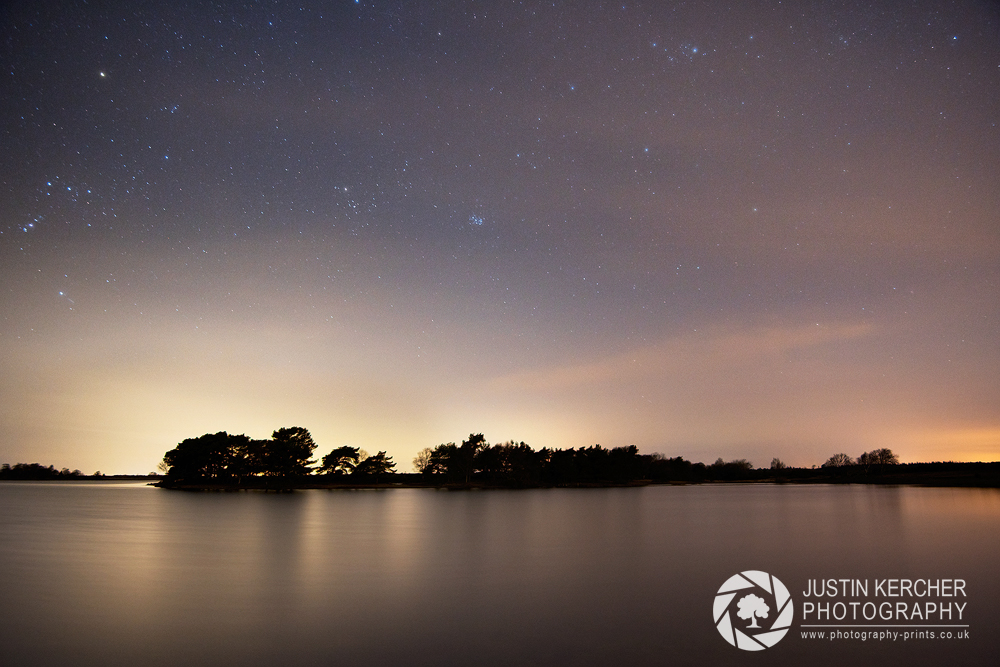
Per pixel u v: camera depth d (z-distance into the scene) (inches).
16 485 5600.4
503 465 5098.4
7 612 516.4
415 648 423.5
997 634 474.3
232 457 4589.1
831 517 1550.2
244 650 417.7
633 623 490.0
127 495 3154.5
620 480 6008.9
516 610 528.7
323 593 593.6
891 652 431.5
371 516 1636.3
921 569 741.3
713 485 6205.7
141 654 409.4
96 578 670.5
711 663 401.1
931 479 5177.2
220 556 840.3
